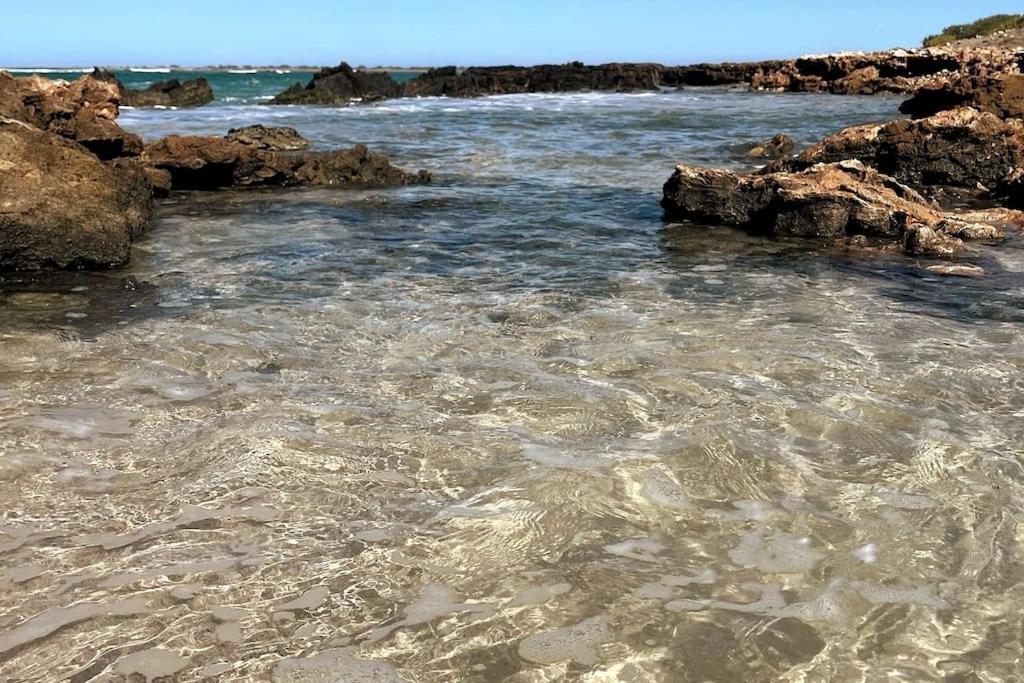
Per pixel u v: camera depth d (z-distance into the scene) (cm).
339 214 906
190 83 3372
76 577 255
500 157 1423
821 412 376
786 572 261
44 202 620
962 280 616
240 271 637
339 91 3797
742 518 291
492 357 447
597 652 226
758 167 1280
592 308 541
